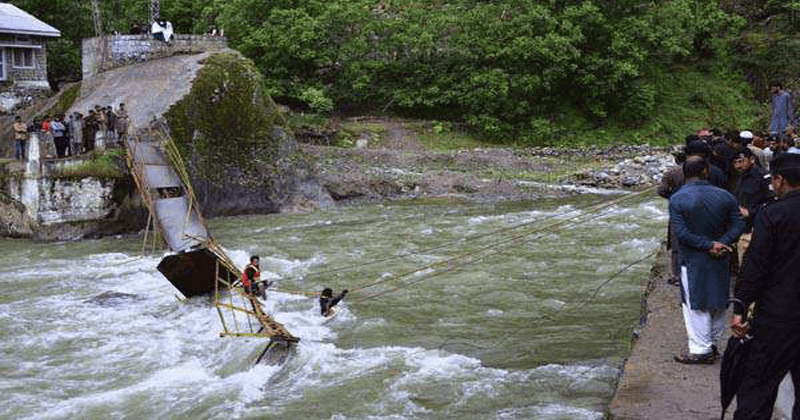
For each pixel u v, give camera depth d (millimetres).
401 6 44750
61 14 40438
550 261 16750
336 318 12906
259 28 42469
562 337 11250
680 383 6941
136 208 23297
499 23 41375
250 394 9383
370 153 34594
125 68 29719
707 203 7023
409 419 8328
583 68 42062
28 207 22625
